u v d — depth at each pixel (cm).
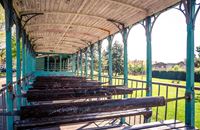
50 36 1020
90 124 518
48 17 639
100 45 955
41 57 2039
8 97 409
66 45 1373
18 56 578
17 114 291
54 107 304
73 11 580
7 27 425
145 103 361
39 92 423
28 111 291
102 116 374
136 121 606
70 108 311
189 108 401
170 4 446
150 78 531
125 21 625
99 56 960
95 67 3441
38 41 1205
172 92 1425
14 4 488
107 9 547
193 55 398
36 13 587
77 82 761
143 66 4206
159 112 854
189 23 399
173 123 387
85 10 569
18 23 581
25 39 801
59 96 416
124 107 345
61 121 335
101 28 762
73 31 863
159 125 373
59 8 555
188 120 401
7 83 424
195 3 395
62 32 899
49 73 1919
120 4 497
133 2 484
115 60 3847
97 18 634
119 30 674
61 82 760
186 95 403
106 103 333
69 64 2064
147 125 372
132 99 355
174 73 3381
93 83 714
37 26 769
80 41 1134
